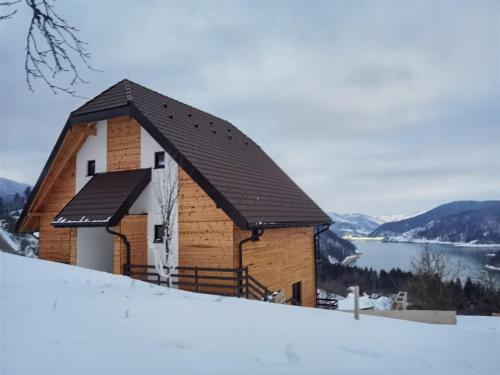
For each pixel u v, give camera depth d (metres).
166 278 12.84
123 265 12.67
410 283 35.16
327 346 5.02
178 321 5.43
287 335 5.33
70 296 6.93
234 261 12.05
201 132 16.22
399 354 5.09
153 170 13.74
